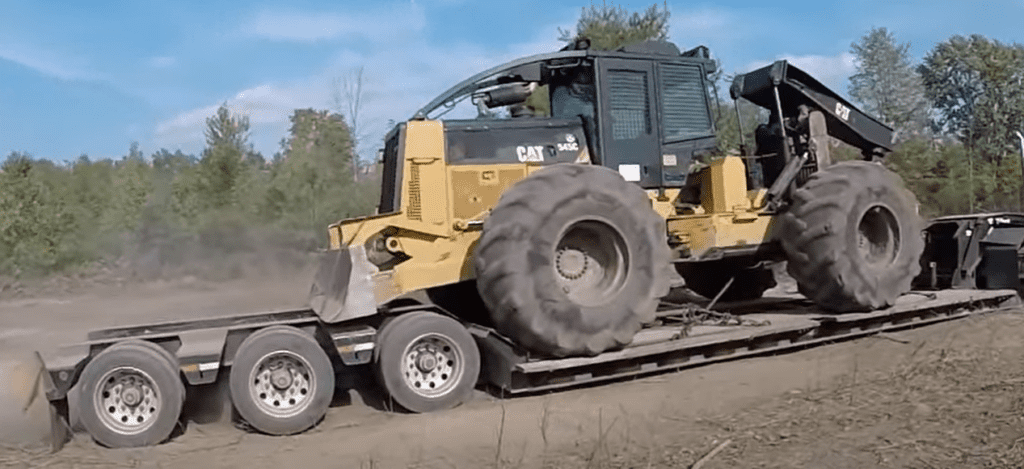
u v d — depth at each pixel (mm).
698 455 5270
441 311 7391
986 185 24281
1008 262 10758
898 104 33000
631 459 5289
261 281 18000
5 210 18719
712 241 8727
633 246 7496
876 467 4871
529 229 7090
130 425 6523
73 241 19172
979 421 5602
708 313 8898
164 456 6230
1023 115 31578
